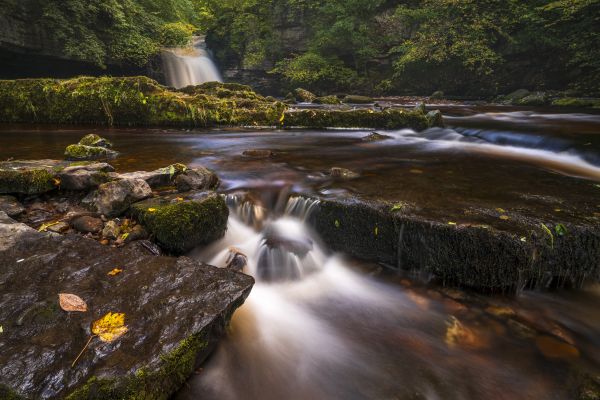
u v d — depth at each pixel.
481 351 2.47
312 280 3.43
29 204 3.77
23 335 1.88
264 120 10.32
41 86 10.78
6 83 10.84
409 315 2.87
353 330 2.74
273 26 24.75
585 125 8.87
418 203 3.70
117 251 2.77
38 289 2.25
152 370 1.80
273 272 3.42
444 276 3.18
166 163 5.79
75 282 2.35
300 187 4.50
